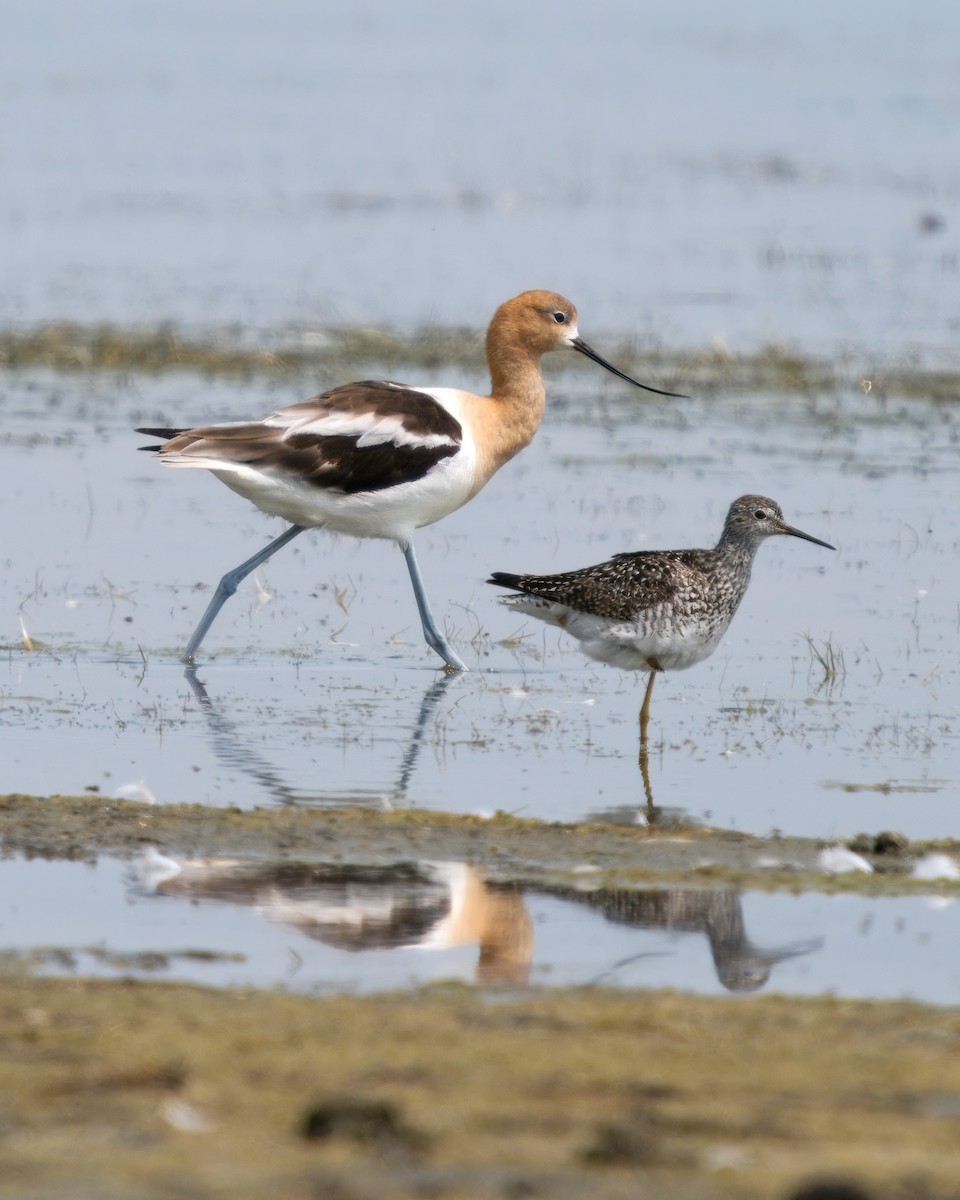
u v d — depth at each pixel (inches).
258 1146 226.5
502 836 398.3
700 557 510.0
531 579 511.8
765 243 1315.2
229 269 1207.6
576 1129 234.2
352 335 1004.6
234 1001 288.0
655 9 3154.5
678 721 507.8
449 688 540.1
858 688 538.6
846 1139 232.7
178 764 454.9
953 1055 267.3
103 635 581.0
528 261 1247.5
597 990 303.4
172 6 3046.3
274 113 1964.8
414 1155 224.4
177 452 546.0
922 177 1615.4
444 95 2119.8
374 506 564.4
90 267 1200.2
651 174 1621.6
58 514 713.0
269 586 642.2
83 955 318.3
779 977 318.3
